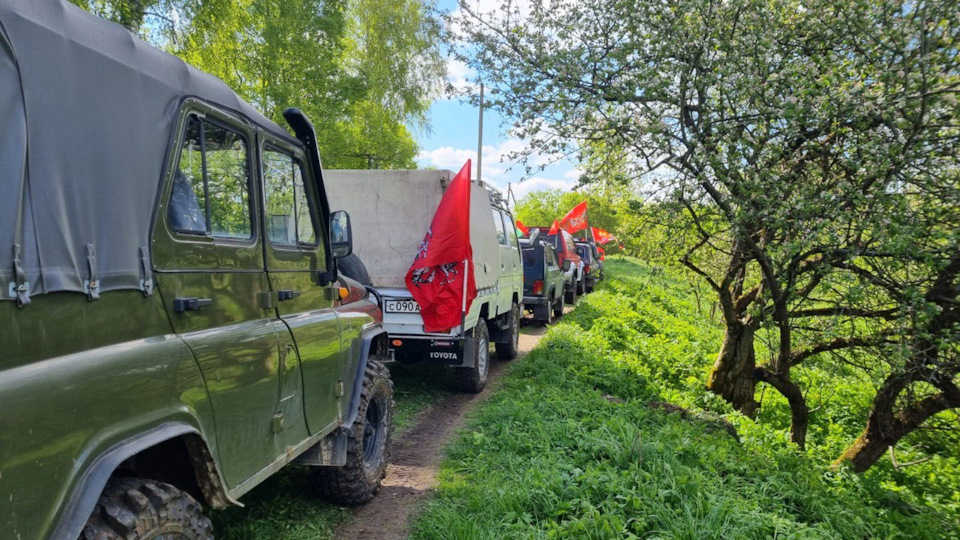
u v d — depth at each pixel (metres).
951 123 4.88
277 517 4.23
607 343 11.82
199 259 2.62
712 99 5.41
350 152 15.62
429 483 5.10
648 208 5.94
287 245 3.51
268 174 3.34
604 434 5.75
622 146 5.73
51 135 1.90
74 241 1.95
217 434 2.59
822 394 10.79
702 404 8.73
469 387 8.09
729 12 5.25
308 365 3.55
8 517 1.60
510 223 10.73
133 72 2.30
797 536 4.20
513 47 5.62
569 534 3.91
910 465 8.60
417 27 18.17
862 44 5.19
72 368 1.85
